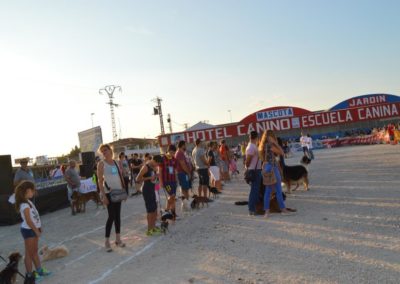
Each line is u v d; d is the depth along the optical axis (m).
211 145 16.97
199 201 11.08
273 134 8.85
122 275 5.95
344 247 6.08
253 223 8.45
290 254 6.05
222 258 6.23
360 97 49.38
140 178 8.39
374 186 11.38
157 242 7.77
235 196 12.95
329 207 9.13
